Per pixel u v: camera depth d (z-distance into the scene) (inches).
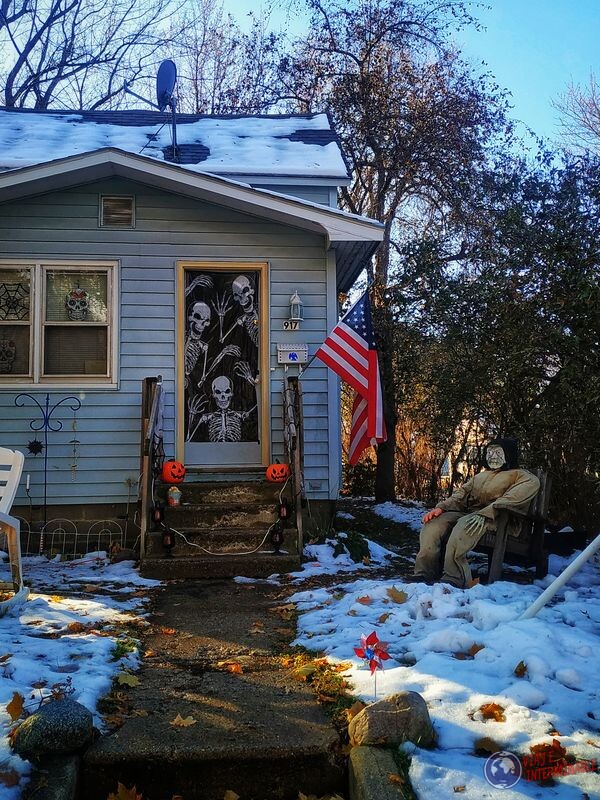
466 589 229.1
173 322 348.8
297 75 717.9
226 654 179.8
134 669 167.3
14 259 342.3
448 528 255.1
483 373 373.1
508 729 128.4
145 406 319.0
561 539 301.6
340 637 185.5
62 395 339.0
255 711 142.3
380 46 679.1
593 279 299.7
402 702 127.5
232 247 354.3
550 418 318.7
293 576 272.7
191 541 289.3
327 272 358.0
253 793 125.8
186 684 157.8
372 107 644.7
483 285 362.9
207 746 126.2
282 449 350.6
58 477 335.3
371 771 115.5
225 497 323.0
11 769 114.4
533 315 328.5
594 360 299.4
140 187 350.3
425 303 460.1
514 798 107.9
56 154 384.2
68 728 120.7
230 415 355.6
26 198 344.5
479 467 471.8
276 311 355.3
